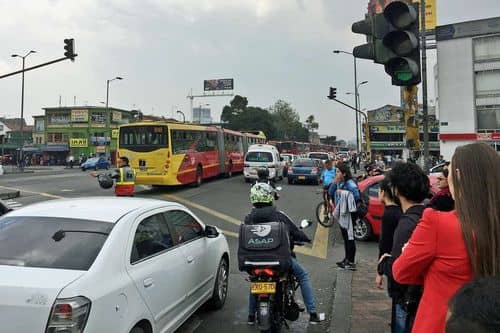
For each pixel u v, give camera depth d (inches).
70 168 2404.0
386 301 243.9
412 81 209.6
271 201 209.2
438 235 92.0
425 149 400.5
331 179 504.7
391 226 169.6
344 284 275.9
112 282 143.8
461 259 88.7
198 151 943.0
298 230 211.5
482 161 87.4
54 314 124.6
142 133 810.8
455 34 1400.1
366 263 333.7
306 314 234.5
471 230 85.7
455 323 49.6
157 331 167.8
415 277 97.6
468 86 1387.8
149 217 183.9
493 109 1368.1
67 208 177.2
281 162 1139.9
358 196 312.5
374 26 213.8
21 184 1040.8
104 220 165.2
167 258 181.9
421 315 94.5
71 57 922.1
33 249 150.6
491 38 1360.7
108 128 3053.6
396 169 142.5
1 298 127.8
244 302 254.7
